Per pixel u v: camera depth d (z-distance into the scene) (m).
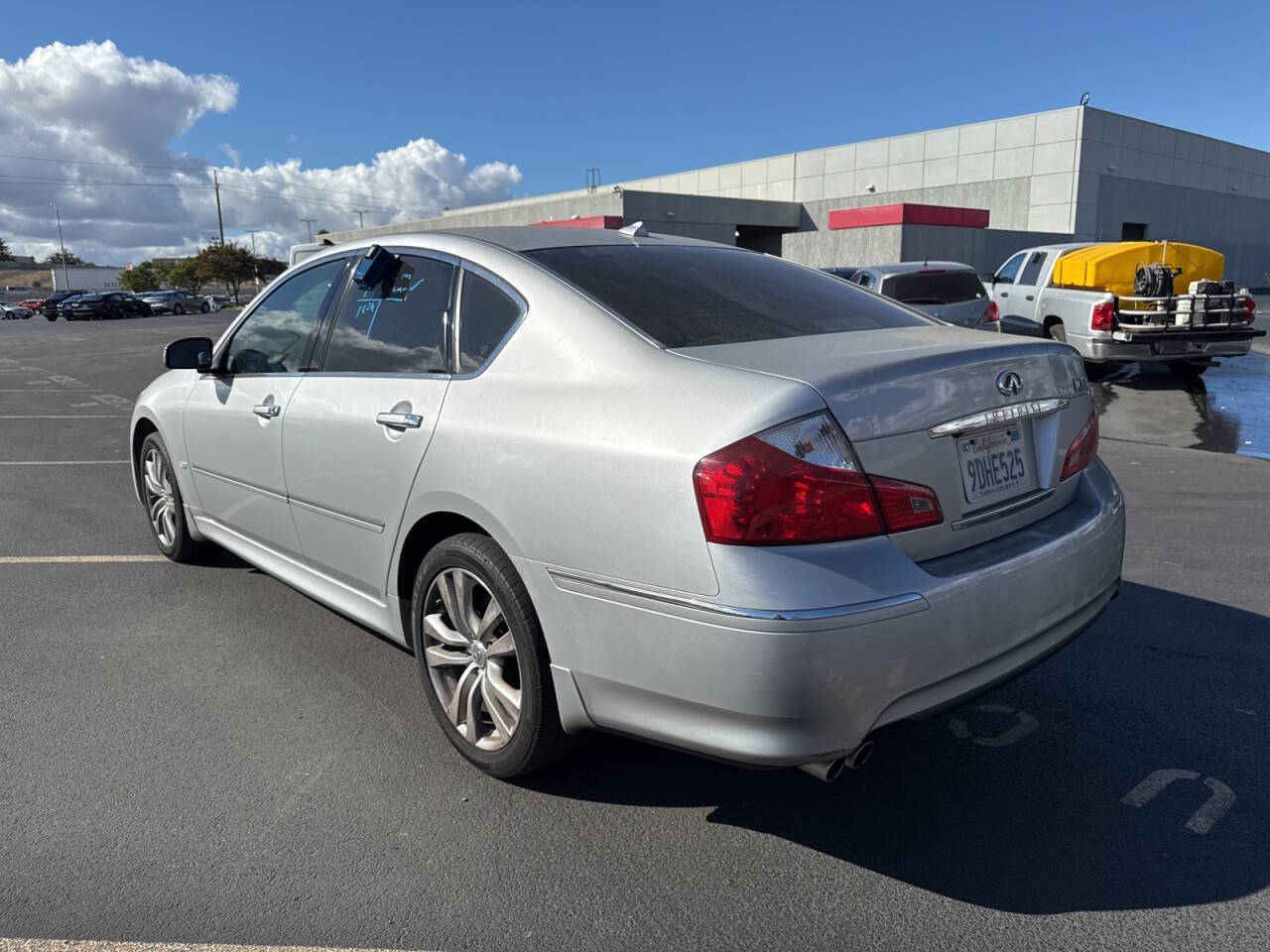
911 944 2.23
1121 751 3.14
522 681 2.72
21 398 13.73
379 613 3.38
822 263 34.62
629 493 2.34
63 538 5.73
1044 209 39.03
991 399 2.60
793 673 2.14
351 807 2.82
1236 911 2.33
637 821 2.75
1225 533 5.72
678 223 38.97
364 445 3.21
